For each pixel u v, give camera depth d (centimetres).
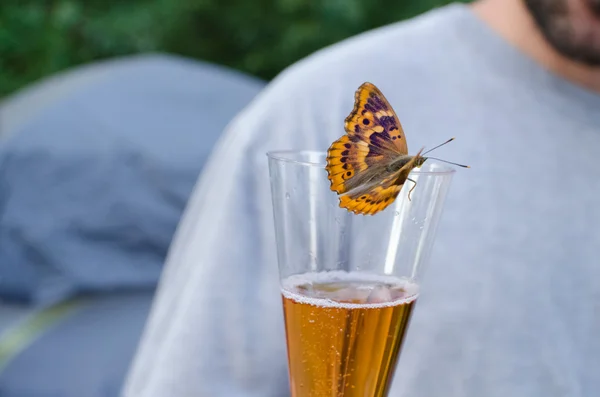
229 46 490
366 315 60
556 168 82
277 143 80
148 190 234
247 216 79
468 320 80
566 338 80
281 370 78
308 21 471
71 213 225
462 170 82
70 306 209
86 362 180
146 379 81
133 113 256
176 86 278
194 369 77
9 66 458
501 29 84
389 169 58
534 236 81
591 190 82
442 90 83
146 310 209
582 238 81
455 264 80
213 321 77
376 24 470
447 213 81
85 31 461
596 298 81
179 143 247
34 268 216
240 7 477
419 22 89
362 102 58
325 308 60
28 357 181
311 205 61
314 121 81
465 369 79
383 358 61
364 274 61
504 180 81
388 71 83
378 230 61
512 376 79
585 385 80
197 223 83
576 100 82
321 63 84
